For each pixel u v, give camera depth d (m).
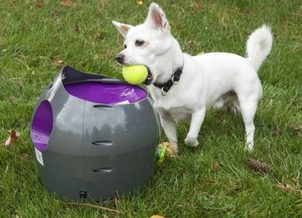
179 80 1.95
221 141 2.08
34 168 1.92
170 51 1.92
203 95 2.00
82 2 3.33
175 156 1.99
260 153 2.02
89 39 2.88
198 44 2.86
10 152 1.99
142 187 1.83
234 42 2.88
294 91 2.46
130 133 1.72
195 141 2.03
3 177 1.88
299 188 1.85
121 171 1.75
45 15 3.11
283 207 1.77
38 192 1.83
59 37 2.84
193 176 1.90
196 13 3.21
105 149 1.71
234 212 1.76
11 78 2.49
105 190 1.77
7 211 1.77
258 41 2.21
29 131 2.12
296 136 2.14
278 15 3.23
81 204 1.78
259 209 1.77
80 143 1.69
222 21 3.11
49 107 1.78
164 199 1.81
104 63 2.62
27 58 2.67
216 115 2.28
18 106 2.27
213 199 1.82
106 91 1.86
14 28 2.89
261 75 2.56
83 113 1.69
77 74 1.85
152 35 1.91
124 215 1.75
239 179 1.88
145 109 1.75
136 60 1.89
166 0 3.39
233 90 2.12
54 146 1.72
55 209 1.76
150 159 1.80
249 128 2.11
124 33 2.02
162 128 2.13
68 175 1.74
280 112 2.28
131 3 3.29
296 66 2.62
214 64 2.07
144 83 1.91
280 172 1.91
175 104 1.97
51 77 2.53
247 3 3.39
